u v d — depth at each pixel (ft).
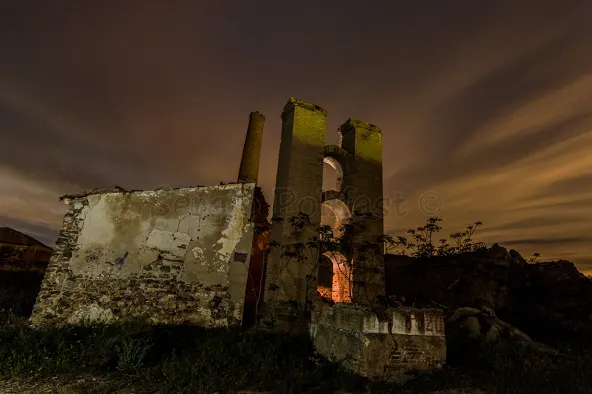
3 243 66.44
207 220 34.22
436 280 59.82
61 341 23.53
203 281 32.37
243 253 33.99
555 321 45.42
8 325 28.50
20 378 18.26
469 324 34.32
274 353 25.85
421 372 22.41
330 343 25.58
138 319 29.19
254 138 72.18
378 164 58.44
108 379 19.17
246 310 47.21
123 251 32.32
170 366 20.58
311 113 55.01
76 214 33.17
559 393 18.95
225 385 19.19
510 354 27.30
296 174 49.96
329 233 48.14
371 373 20.99
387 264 66.23
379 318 22.41
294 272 44.42
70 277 31.22
